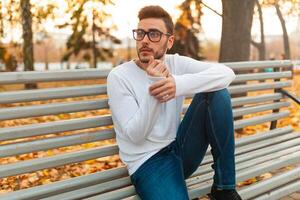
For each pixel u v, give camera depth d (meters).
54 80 2.07
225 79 2.20
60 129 2.08
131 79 2.16
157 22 2.18
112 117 2.23
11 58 15.74
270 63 3.68
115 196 2.16
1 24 11.36
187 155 2.29
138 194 2.19
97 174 2.21
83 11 10.66
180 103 2.30
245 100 3.41
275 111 3.85
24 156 4.61
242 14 6.20
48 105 2.05
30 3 11.03
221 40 6.38
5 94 1.89
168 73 2.08
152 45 2.18
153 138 2.17
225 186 2.22
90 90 2.23
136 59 2.23
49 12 11.51
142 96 2.15
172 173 2.12
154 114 2.03
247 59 6.30
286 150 3.20
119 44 29.80
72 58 32.06
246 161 2.85
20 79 1.95
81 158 2.17
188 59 2.41
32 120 7.03
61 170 4.10
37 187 1.99
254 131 5.77
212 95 2.21
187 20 15.22
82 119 2.18
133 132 2.04
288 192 2.80
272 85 3.72
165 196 2.01
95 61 26.38
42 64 45.53
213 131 2.21
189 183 2.43
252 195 2.52
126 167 2.34
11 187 3.64
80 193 2.10
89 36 26.72
